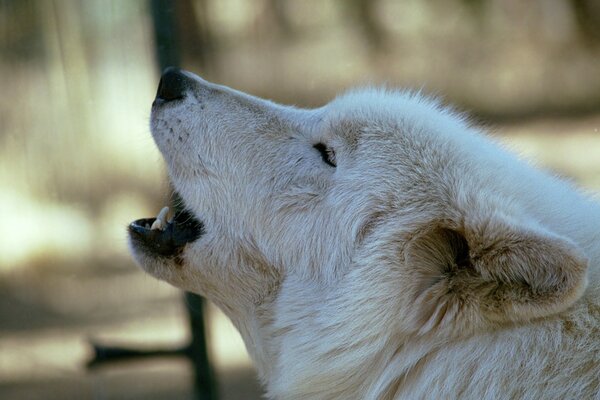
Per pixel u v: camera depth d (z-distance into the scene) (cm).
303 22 2022
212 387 652
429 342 409
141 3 1123
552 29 2002
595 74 1855
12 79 1155
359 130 456
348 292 430
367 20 2050
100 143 1198
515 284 382
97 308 1066
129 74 1166
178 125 490
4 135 1179
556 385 377
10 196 1193
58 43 1151
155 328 990
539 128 1661
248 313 475
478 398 388
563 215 422
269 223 462
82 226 1206
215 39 1741
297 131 477
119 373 940
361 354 424
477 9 2069
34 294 1117
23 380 910
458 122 484
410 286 412
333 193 450
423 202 419
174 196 507
